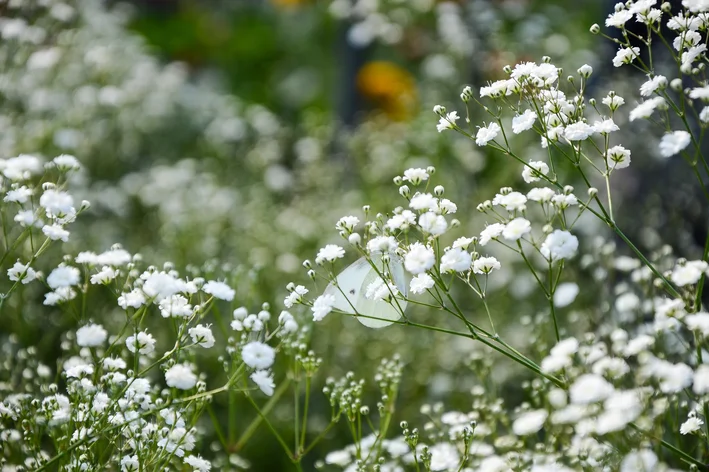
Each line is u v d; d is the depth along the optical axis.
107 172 1.30
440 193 0.68
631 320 0.79
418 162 1.16
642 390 0.68
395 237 0.69
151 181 1.32
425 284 0.67
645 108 0.66
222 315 0.94
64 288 0.70
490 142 0.69
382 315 0.74
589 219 1.00
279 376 0.90
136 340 0.67
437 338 0.94
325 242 1.10
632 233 0.98
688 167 0.97
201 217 1.16
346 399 0.71
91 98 1.25
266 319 0.69
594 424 0.64
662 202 0.97
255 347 0.66
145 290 0.66
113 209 1.15
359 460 0.70
